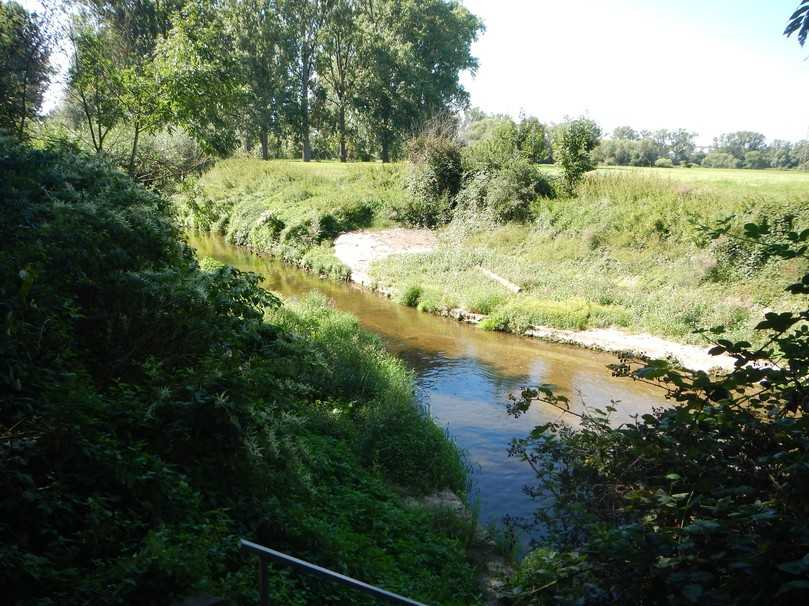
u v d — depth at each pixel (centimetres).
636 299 1778
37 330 488
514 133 3036
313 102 5150
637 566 286
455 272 2227
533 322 1744
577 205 2431
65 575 326
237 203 3597
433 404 1203
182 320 639
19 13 1252
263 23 4484
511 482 890
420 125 4250
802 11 279
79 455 402
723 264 1775
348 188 3397
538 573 351
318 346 1099
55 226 612
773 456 278
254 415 540
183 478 457
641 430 361
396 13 4919
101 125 1430
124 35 1558
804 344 292
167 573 342
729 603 254
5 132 878
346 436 875
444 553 641
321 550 504
